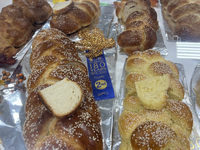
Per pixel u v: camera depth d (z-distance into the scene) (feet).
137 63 1.09
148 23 1.38
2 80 1.21
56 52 1.07
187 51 1.31
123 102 0.97
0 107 1.08
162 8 1.82
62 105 0.72
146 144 0.72
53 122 0.72
